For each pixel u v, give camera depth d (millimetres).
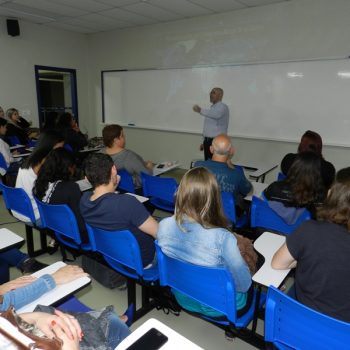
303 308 947
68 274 1192
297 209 1828
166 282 1444
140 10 4859
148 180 2801
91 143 5094
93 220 1716
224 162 2367
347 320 1038
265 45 4574
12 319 567
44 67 6207
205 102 5379
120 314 1969
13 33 5469
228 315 1268
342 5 3891
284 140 4676
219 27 4961
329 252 1035
